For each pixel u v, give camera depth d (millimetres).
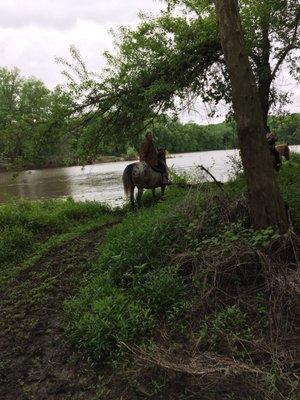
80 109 11203
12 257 9148
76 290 7180
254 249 5988
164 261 6816
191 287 6121
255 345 4711
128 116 11984
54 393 4891
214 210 7578
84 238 9836
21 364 5500
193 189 9094
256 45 11117
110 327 5422
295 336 4871
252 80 6422
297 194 8445
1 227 10562
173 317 5605
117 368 4992
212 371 4375
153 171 12250
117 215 12133
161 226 7566
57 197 21500
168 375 4664
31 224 10719
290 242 6168
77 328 5758
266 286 5738
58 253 9016
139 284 6375
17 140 11523
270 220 6410
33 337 6035
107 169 42469
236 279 6059
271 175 6434
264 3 10367
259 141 6402
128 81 10711
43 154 12125
